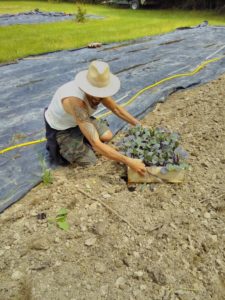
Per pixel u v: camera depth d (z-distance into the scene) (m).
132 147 3.51
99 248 2.83
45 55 7.54
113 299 2.47
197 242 2.96
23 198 3.38
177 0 16.92
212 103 5.23
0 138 4.30
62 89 3.33
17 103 5.21
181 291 2.57
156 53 7.61
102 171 3.71
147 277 2.64
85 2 20.55
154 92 5.62
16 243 2.85
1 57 7.20
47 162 3.85
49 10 16.95
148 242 2.91
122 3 18.00
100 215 3.14
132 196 3.38
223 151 4.08
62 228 2.98
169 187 3.51
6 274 2.61
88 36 9.38
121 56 7.39
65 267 2.67
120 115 3.78
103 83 3.09
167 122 4.77
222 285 2.66
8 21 12.75
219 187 3.54
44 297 2.46
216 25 11.42
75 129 3.64
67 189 3.45
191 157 3.96
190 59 7.17
